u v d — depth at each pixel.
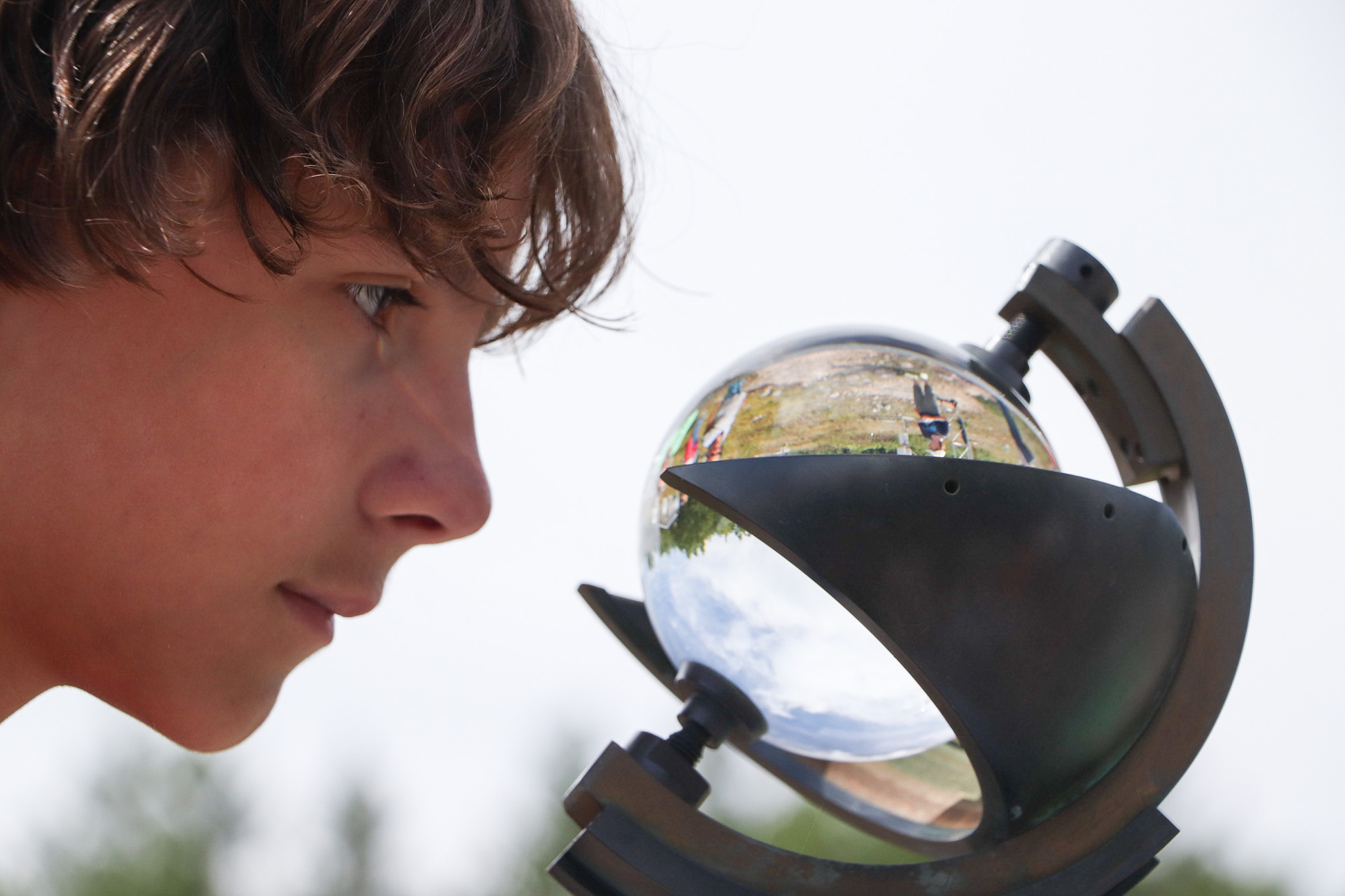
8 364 0.75
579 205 1.15
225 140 0.77
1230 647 0.78
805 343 0.84
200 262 0.76
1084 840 0.75
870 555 0.69
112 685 0.82
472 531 0.88
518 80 0.89
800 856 0.74
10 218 0.74
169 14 0.75
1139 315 0.85
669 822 0.74
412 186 0.81
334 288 0.81
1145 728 0.77
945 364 0.82
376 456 0.83
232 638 0.81
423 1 0.83
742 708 0.81
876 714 0.80
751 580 0.77
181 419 0.76
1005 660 0.70
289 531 0.80
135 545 0.77
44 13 0.75
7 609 0.79
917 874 0.74
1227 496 0.81
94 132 0.73
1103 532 0.73
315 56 0.77
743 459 0.71
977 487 0.71
